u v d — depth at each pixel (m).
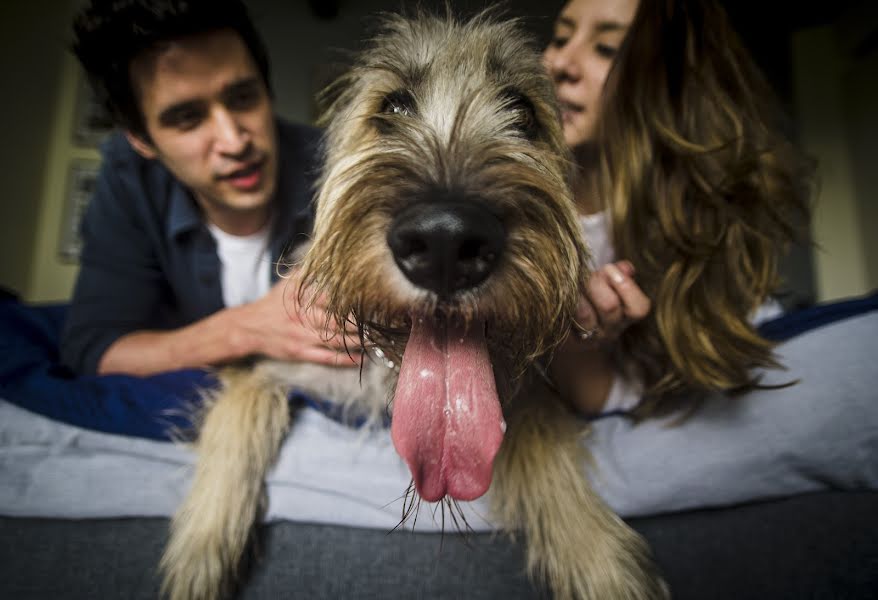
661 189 0.55
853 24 2.20
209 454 0.51
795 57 2.36
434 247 0.37
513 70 0.57
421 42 0.57
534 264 0.39
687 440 0.46
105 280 0.74
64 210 2.23
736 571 0.45
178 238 0.73
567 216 0.43
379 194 0.40
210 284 0.75
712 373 0.46
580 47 0.73
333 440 0.50
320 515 0.46
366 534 0.46
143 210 0.73
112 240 0.75
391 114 0.53
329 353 0.54
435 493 0.37
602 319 0.48
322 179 0.64
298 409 0.55
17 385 0.52
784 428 0.44
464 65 0.55
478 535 0.47
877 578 0.43
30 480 0.45
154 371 0.63
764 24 2.32
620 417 0.54
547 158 0.51
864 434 0.43
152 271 0.77
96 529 0.46
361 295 0.40
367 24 0.63
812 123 2.35
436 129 0.48
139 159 0.74
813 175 0.66
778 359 0.46
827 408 0.43
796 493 0.45
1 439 0.46
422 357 0.40
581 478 0.53
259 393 0.56
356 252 0.40
